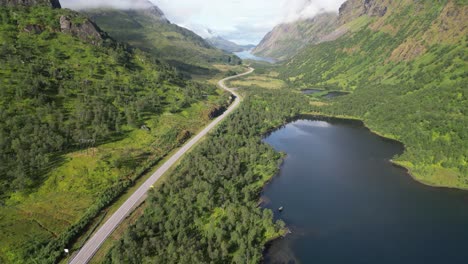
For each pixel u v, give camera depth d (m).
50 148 162.38
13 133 160.88
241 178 163.62
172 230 121.69
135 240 113.56
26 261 104.44
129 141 193.88
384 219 139.38
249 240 118.50
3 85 194.38
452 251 119.19
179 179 154.12
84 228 121.44
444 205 149.62
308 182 173.62
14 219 121.06
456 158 177.12
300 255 117.75
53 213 127.19
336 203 152.12
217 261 109.44
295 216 141.62
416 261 114.31
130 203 137.88
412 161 189.00
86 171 153.62
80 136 177.75
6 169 141.62
